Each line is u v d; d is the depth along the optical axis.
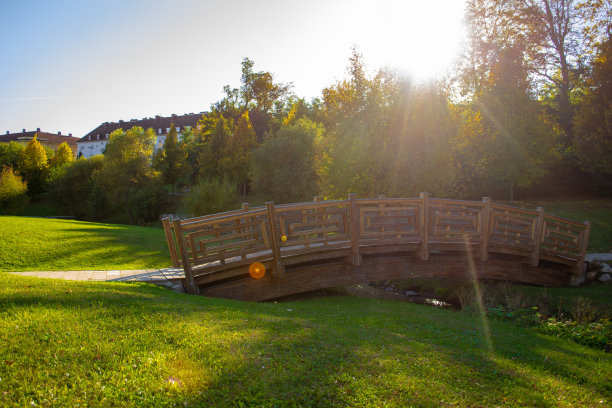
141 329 5.16
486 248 12.54
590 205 26.27
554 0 29.47
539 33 30.16
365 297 12.42
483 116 25.86
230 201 37.25
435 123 16.30
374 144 16.67
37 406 3.29
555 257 13.91
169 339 4.93
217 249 9.87
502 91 26.52
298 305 9.52
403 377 4.54
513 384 4.77
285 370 4.39
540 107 25.94
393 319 8.26
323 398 3.91
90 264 12.22
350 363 4.77
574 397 4.64
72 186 58.69
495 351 6.24
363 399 3.94
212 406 3.58
